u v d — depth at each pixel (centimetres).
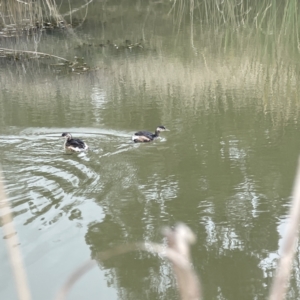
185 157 1329
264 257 847
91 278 788
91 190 1109
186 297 133
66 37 3122
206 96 1914
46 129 1555
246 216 996
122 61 2517
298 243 881
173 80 2152
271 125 1576
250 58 2491
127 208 1026
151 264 830
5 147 1384
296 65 2319
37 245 869
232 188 1130
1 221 928
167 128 1570
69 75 2278
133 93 1975
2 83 2167
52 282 761
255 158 1313
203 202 1062
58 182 1145
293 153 1340
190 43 2892
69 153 1344
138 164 1276
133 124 1606
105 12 3953
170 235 136
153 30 3312
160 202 1059
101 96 1942
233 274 800
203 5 4012
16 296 709
